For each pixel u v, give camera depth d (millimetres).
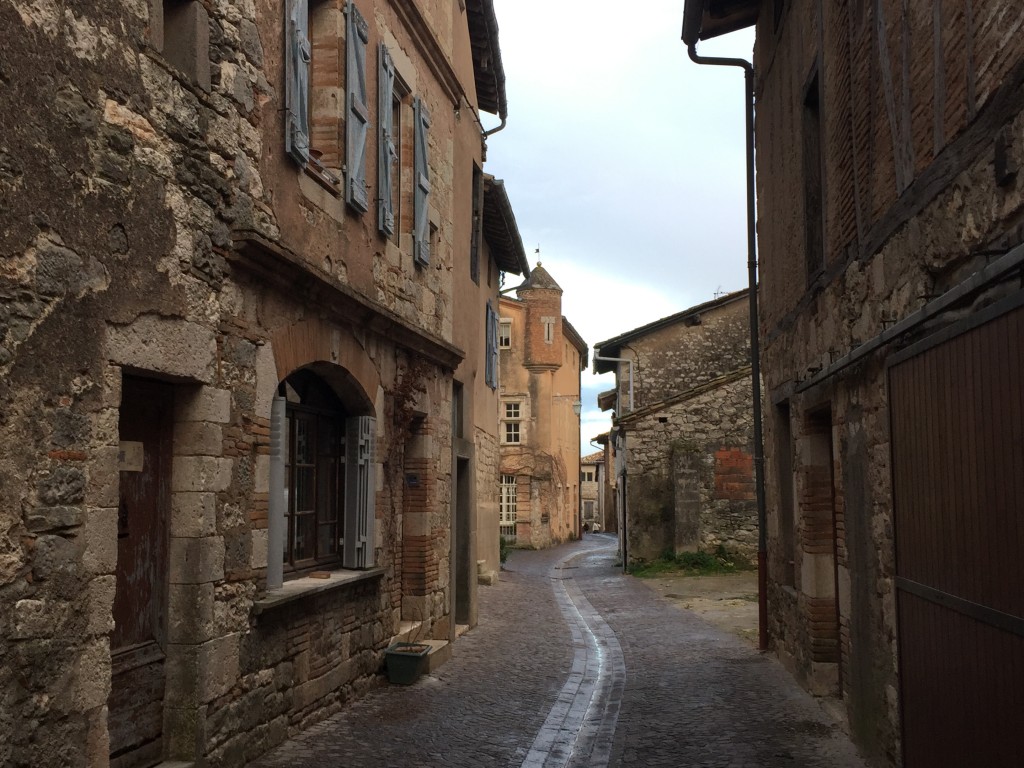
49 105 4062
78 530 4219
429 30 10055
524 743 6719
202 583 5387
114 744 4871
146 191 4816
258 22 6168
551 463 36844
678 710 7641
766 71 9844
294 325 6691
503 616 14180
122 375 4934
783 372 9070
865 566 6016
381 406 8695
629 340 24891
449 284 11375
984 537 3873
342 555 8336
